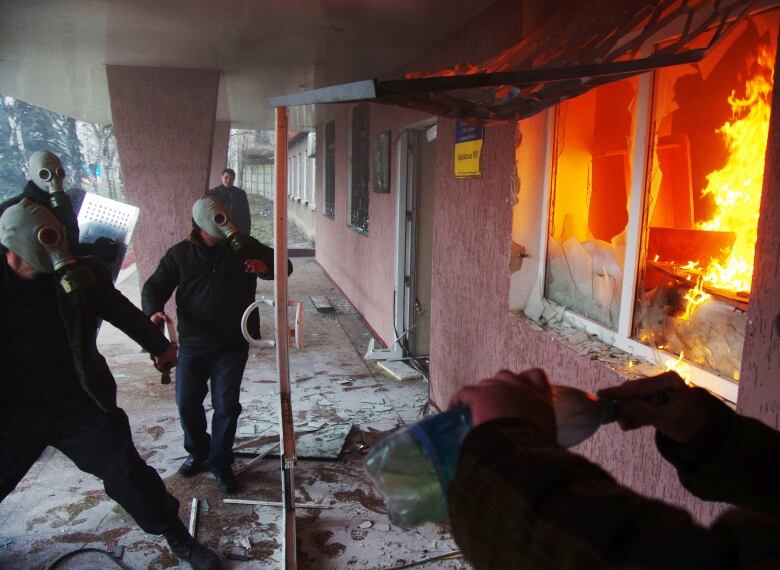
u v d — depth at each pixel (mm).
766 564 454
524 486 529
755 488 851
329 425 4613
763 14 2064
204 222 3443
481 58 3893
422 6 3820
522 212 3418
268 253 3580
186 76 6660
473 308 4012
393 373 5824
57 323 2418
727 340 2232
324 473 3887
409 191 6152
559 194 3301
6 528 3258
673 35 2342
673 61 1900
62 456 4102
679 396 853
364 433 4504
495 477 548
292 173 24750
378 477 679
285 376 3096
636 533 484
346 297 9719
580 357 2729
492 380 677
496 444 578
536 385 678
